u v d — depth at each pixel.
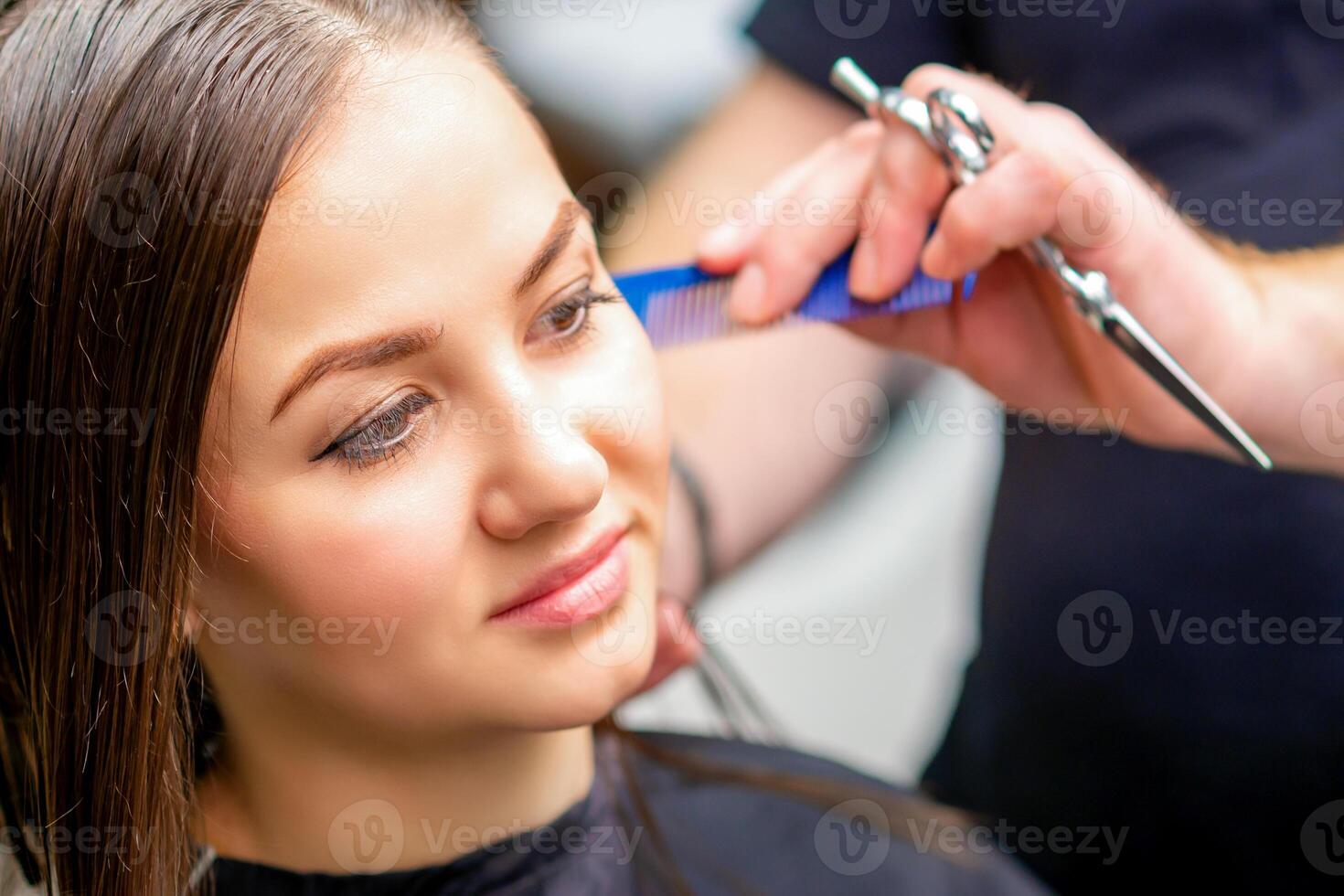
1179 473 0.99
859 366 1.17
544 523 0.61
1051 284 0.84
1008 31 1.05
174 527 0.61
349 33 0.61
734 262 0.80
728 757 0.99
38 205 0.61
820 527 1.96
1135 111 1.02
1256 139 0.98
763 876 0.91
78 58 0.61
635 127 1.51
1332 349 0.83
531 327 0.64
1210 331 0.82
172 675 0.64
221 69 0.58
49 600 0.66
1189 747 1.03
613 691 0.66
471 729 0.66
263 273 0.56
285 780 0.73
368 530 0.59
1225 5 0.96
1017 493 1.09
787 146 1.13
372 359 0.57
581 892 0.80
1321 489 0.95
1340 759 0.98
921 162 0.77
